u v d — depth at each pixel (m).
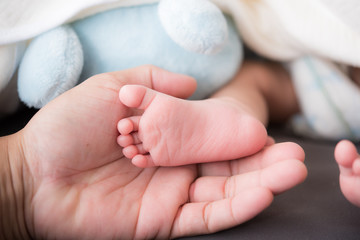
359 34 0.33
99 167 0.26
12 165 0.24
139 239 0.25
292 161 0.24
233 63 0.32
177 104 0.26
